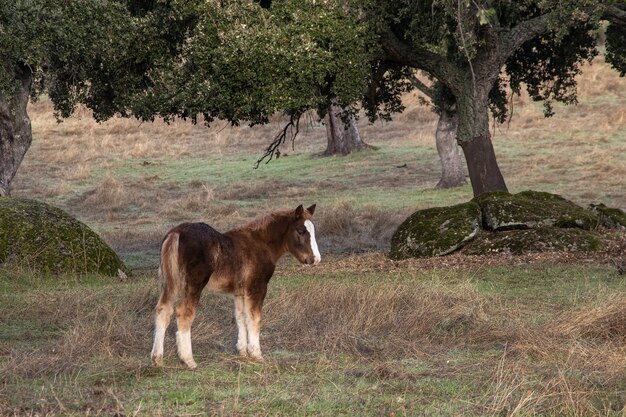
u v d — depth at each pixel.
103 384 8.61
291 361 9.70
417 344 10.49
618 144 41.03
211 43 17.89
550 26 19.75
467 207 19.73
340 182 37.88
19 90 19.58
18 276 15.64
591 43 24.06
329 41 18.45
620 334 10.69
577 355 9.64
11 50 17.59
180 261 9.23
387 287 13.09
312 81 18.30
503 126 46.69
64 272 16.58
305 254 10.03
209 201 34.84
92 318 11.72
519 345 10.12
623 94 50.81
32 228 16.98
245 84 18.38
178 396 8.20
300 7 18.30
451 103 26.86
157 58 19.55
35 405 7.79
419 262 18.06
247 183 38.94
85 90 21.56
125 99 20.58
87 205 35.59
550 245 18.16
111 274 17.27
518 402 7.98
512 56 24.56
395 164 40.94
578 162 37.81
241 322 10.02
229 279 9.61
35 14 17.52
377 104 25.41
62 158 46.06
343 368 9.43
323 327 11.29
